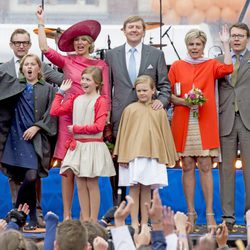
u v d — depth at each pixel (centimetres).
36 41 3925
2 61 3912
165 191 3047
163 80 2756
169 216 1596
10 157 2719
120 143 2680
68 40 2794
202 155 2720
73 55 2806
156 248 1599
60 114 2666
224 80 2798
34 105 2738
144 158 2631
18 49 2902
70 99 2683
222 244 1900
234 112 2781
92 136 2639
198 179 3028
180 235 1720
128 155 2650
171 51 3903
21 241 1630
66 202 2703
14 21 4331
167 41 3938
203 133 2727
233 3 4278
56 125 2748
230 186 2789
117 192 2809
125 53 2781
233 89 2791
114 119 2755
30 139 2716
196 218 2786
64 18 4316
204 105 2738
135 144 2641
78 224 1684
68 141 2659
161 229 1611
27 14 4334
